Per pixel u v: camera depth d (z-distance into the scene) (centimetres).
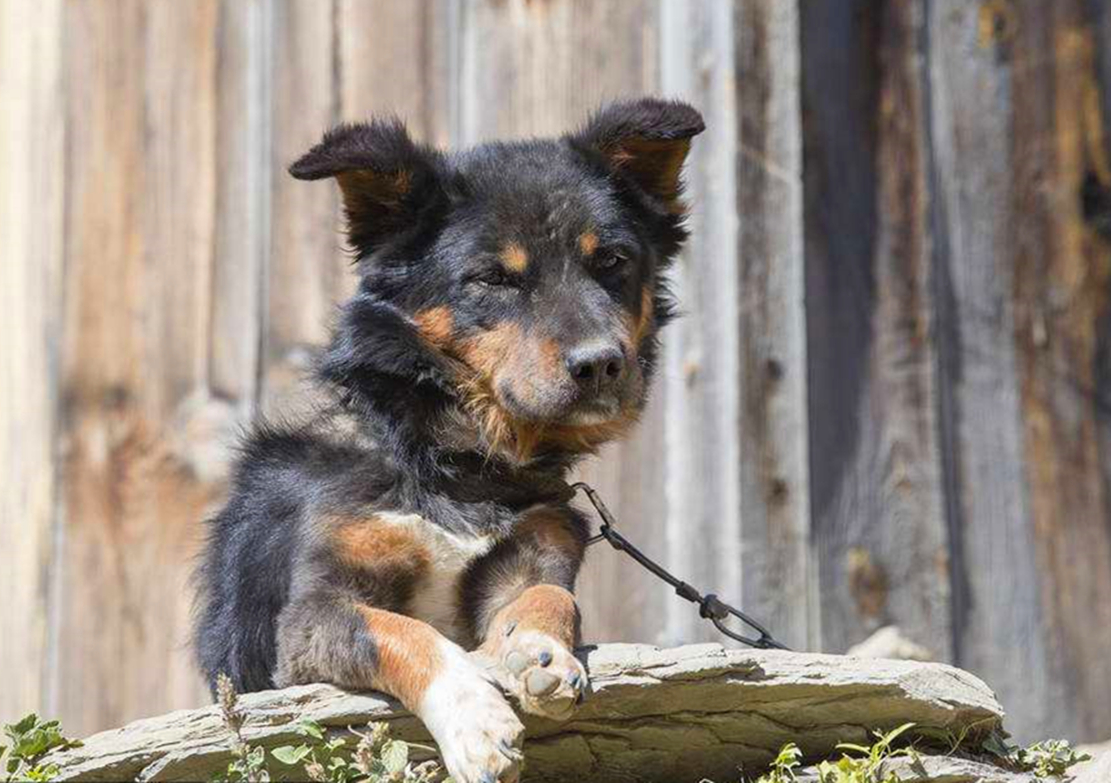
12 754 689
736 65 1197
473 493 857
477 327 864
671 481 1184
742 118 1195
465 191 891
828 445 1209
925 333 1246
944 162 1270
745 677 707
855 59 1247
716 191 1196
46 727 698
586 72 1230
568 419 847
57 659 1232
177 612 1221
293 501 833
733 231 1187
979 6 1288
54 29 1268
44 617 1237
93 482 1239
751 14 1205
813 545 1191
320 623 761
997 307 1273
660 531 1182
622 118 932
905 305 1243
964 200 1273
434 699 707
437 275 871
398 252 882
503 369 856
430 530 825
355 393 867
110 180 1257
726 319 1187
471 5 1245
